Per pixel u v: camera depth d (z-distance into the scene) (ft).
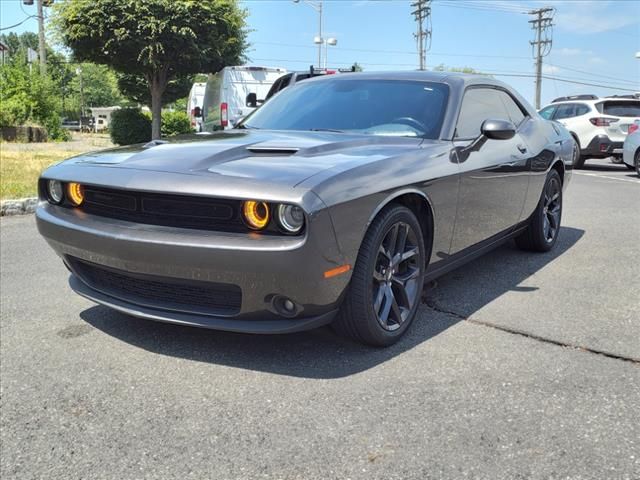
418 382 8.85
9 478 6.71
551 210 17.29
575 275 14.73
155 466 6.89
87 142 75.92
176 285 9.22
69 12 59.72
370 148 10.44
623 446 7.18
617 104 44.83
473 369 9.29
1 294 13.20
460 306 12.31
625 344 10.30
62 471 6.82
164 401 8.37
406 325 10.43
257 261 8.16
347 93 13.19
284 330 8.77
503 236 14.62
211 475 6.72
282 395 8.48
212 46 65.10
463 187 11.50
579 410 8.02
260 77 54.13
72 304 12.50
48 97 79.05
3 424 7.82
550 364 9.48
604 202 27.17
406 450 7.13
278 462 6.93
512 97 15.58
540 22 158.81
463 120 12.40
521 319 11.54
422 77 13.23
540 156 15.40
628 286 13.75
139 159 9.70
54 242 10.18
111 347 10.20
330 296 8.70
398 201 10.04
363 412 8.00
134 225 9.02
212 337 10.57
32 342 10.45
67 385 8.87
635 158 39.55
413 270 10.58
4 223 22.03
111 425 7.77
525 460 6.91
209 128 62.64
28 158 40.70
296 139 10.85
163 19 60.49
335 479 6.61
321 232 8.13
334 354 9.85
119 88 89.30
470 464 6.84
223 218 8.46
